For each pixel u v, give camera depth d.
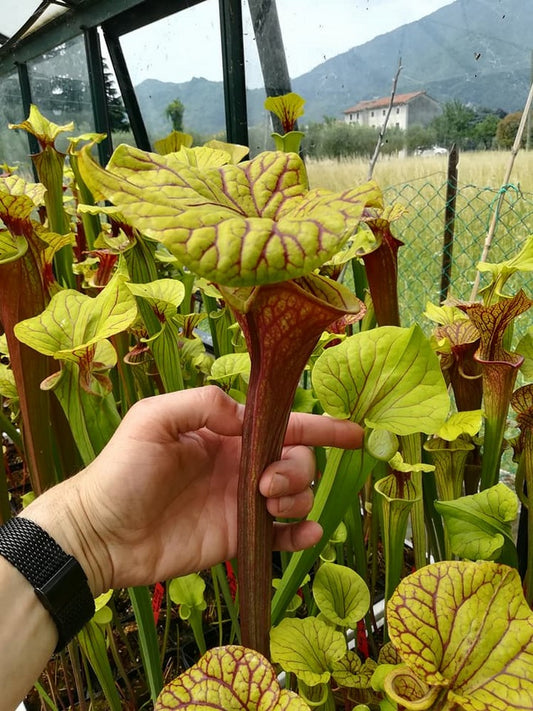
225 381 1.30
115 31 4.33
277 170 0.51
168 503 0.81
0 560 0.68
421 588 0.56
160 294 1.10
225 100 3.29
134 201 0.41
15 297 0.91
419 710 0.52
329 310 0.44
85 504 0.75
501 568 0.56
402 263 2.90
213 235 0.38
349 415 0.71
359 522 1.25
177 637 1.50
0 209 0.84
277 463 0.55
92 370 0.85
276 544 0.76
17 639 0.66
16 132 6.21
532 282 2.53
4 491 1.19
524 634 0.53
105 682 1.11
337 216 0.38
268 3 2.98
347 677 0.95
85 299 0.84
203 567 0.85
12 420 1.56
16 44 5.34
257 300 0.45
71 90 4.99
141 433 0.75
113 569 0.79
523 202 2.61
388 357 0.69
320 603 0.97
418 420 0.67
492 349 0.99
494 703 0.49
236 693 0.55
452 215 2.14
